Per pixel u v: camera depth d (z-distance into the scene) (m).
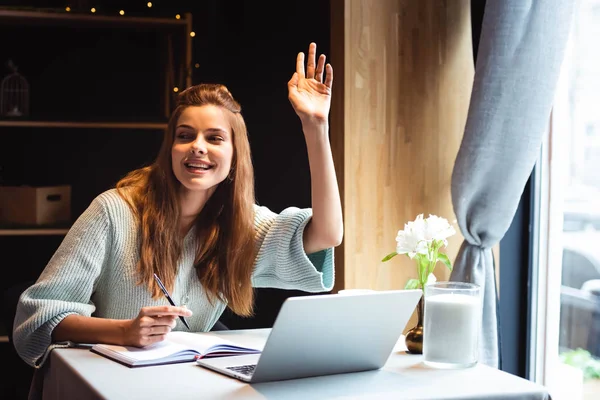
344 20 2.92
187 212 2.07
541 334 3.05
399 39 3.01
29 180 4.06
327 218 2.02
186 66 3.88
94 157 4.15
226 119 2.04
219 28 4.21
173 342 1.84
